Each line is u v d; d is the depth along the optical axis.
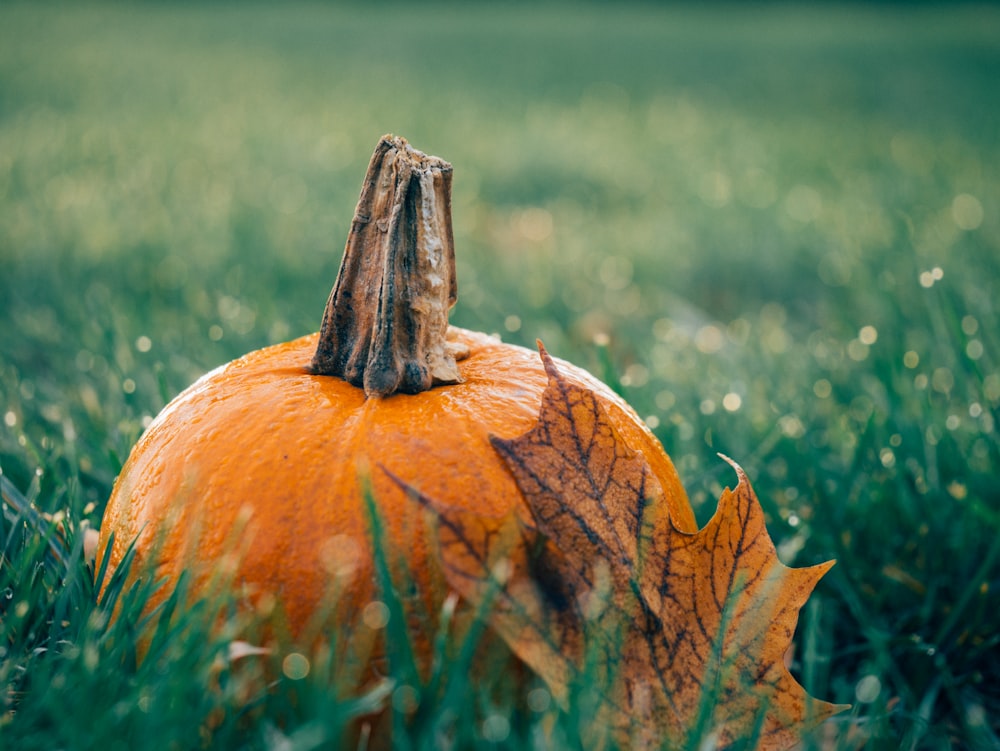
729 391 0.74
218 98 2.81
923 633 0.53
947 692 0.51
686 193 1.73
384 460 0.42
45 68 3.21
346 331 0.45
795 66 4.04
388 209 0.44
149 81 3.10
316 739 0.38
